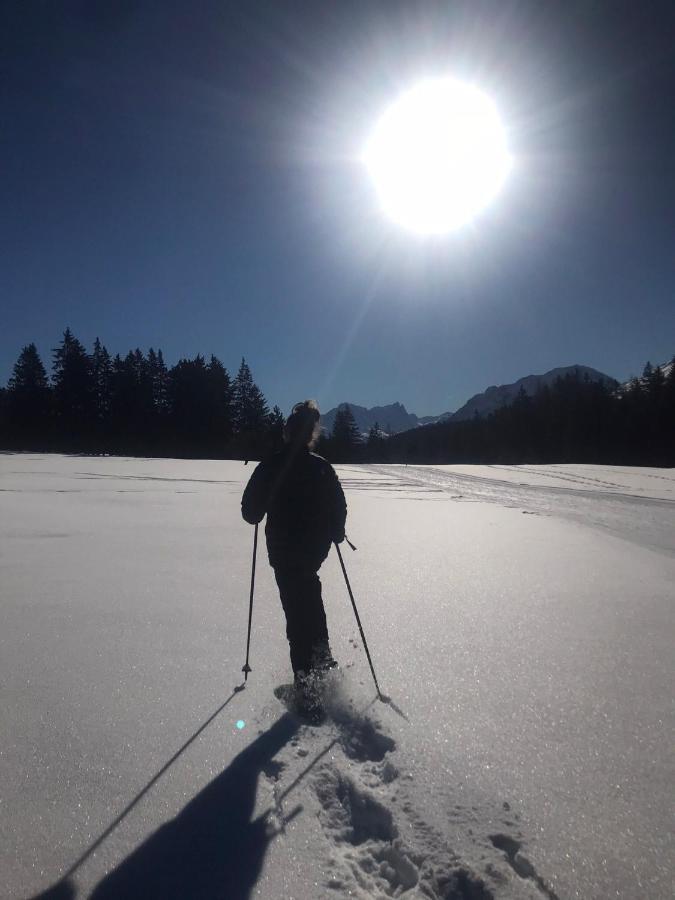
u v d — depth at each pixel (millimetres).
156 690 3639
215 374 83188
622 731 3254
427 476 29188
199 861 2221
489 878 2160
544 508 15984
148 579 6520
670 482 26125
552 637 4832
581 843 2355
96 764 2811
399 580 6812
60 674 3842
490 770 2850
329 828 2453
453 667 4141
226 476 24562
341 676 3775
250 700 3537
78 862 2191
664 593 6441
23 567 6969
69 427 77125
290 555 3861
